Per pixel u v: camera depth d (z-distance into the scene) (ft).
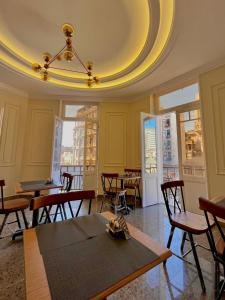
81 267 2.41
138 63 11.34
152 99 14.96
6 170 14.20
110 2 7.63
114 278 2.20
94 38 9.87
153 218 10.53
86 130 15.96
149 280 5.36
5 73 12.31
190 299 4.65
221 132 9.82
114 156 16.70
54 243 3.11
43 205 4.50
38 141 16.10
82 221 4.17
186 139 12.34
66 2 7.63
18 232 7.95
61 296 1.89
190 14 7.23
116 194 11.57
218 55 9.77
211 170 10.12
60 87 14.66
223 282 4.41
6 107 14.29
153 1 6.96
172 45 8.95
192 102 12.05
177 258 6.47
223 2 6.74
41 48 10.68
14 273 5.53
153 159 14.06
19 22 8.75
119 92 15.53
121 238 3.32
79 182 19.40
